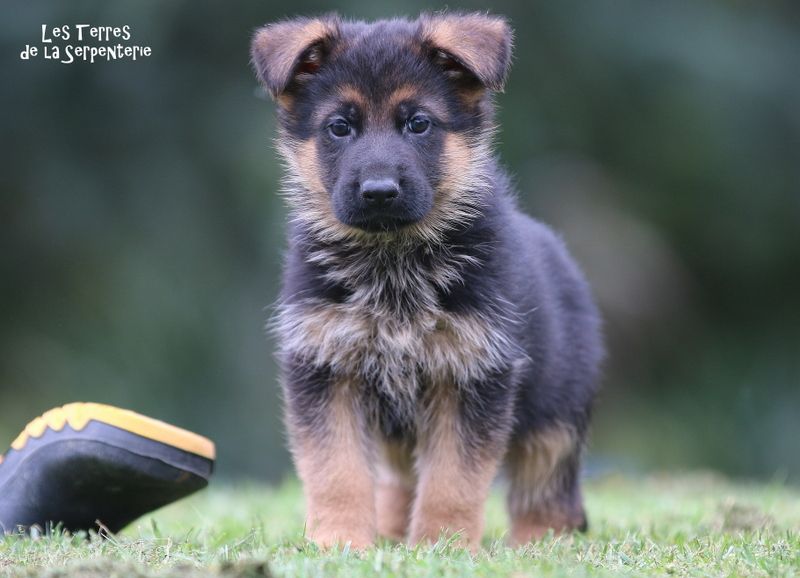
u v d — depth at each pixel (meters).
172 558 5.18
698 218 17.02
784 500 8.42
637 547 5.69
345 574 4.72
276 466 14.30
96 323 15.05
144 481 6.03
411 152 6.36
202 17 14.50
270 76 6.49
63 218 14.89
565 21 15.75
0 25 14.15
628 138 16.48
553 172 16.08
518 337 6.42
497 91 6.49
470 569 4.82
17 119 14.70
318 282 6.39
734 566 5.09
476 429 6.22
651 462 15.73
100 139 14.95
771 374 17.16
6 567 4.95
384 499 7.09
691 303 17.14
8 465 6.12
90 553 5.32
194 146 14.91
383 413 6.52
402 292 6.32
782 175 16.80
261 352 14.61
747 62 16.06
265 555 5.18
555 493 7.05
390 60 6.48
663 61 15.92
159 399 14.72
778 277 17.50
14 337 15.11
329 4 14.37
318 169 6.59
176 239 14.90
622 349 16.16
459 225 6.43
